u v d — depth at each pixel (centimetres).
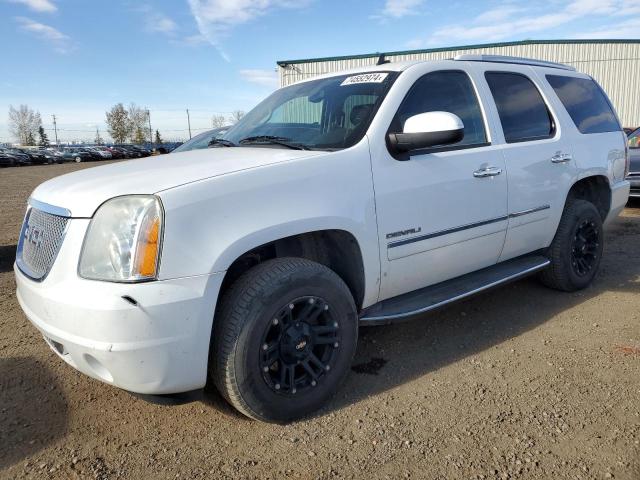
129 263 219
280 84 2614
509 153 366
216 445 249
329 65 2559
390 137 298
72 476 228
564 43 2516
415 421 265
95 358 224
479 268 367
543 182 392
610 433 250
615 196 479
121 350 217
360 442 248
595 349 341
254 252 278
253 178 248
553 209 406
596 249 455
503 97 383
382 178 291
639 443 241
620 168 485
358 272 289
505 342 357
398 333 378
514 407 275
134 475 229
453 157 328
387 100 309
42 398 294
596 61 2519
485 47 2542
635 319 389
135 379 224
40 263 250
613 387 292
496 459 233
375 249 288
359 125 302
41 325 241
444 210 321
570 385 296
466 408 276
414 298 329
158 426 266
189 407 282
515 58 417
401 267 305
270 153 284
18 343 368
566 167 413
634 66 2506
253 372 245
